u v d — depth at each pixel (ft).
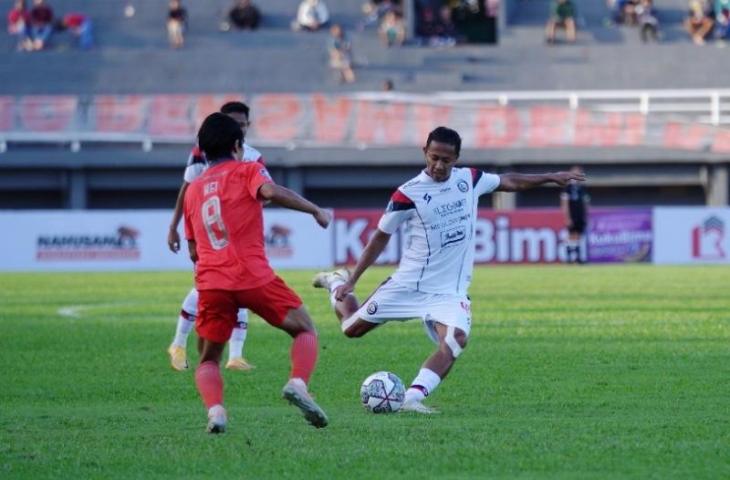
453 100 474.49
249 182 91.45
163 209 475.72
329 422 101.14
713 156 448.65
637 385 125.49
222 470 81.41
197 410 110.73
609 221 382.83
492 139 460.55
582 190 373.40
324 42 527.40
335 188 470.39
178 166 459.32
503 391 121.60
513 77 501.56
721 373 135.03
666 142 454.40
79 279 325.21
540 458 84.43
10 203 479.00
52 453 87.92
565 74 501.15
